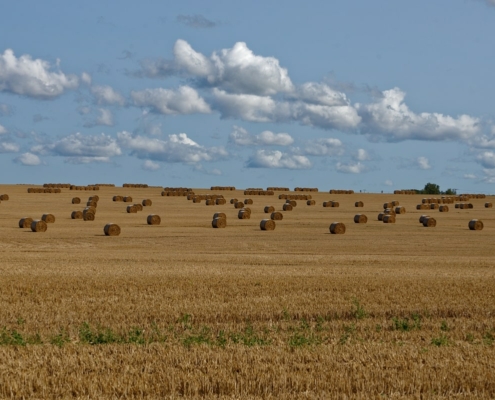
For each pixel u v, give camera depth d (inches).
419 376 689.0
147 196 6707.7
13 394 642.8
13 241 2913.4
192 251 2561.5
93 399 621.6
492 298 1296.8
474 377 688.4
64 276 1600.6
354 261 2135.8
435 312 1145.4
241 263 2037.4
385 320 1047.0
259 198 6692.9
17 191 6973.4
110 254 2352.4
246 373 695.1
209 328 960.9
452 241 3053.6
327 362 743.7
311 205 5880.9
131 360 751.1
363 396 625.6
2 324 1028.5
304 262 2090.3
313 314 1119.0
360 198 7101.4
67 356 768.9
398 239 3127.5
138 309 1156.5
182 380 669.9
